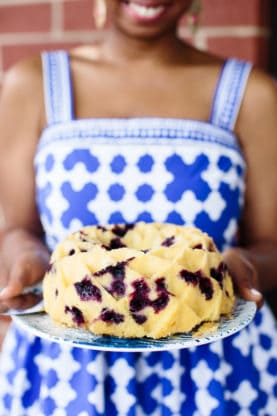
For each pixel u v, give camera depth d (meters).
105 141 1.13
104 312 0.88
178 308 0.88
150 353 1.07
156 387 1.08
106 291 0.89
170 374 1.06
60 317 0.91
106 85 1.20
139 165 1.12
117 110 1.19
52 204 1.15
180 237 0.97
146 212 1.13
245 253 1.12
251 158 1.20
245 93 1.18
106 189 1.13
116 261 0.89
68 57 1.23
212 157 1.13
